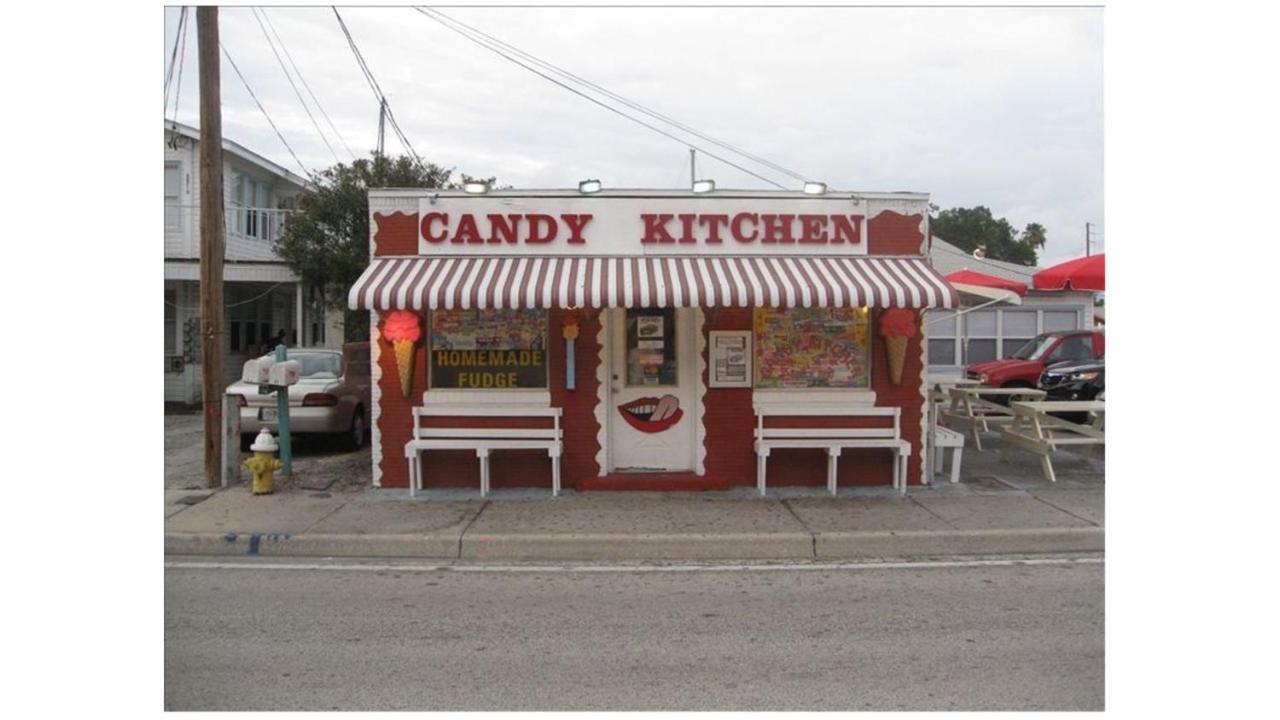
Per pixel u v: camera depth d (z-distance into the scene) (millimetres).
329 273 18984
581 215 9578
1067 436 11164
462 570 7156
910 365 9820
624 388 9789
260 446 9383
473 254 9547
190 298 19656
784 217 9641
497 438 9391
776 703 4523
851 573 7023
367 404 13742
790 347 9805
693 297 8805
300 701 4566
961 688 4707
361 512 8562
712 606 6152
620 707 4480
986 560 7422
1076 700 4551
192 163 19938
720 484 9508
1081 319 21531
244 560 7477
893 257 9719
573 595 6434
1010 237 57344
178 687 4742
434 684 4781
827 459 9727
